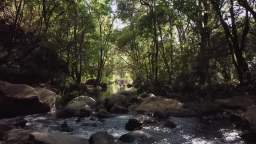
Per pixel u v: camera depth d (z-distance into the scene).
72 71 43.81
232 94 26.53
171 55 43.25
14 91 21.66
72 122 19.22
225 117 19.78
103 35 52.34
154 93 33.66
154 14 42.38
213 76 32.91
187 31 40.44
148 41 51.25
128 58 59.41
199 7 33.84
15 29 34.78
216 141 14.67
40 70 33.09
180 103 23.72
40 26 38.75
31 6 39.19
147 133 15.30
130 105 25.52
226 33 31.31
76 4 41.69
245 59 33.31
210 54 32.12
